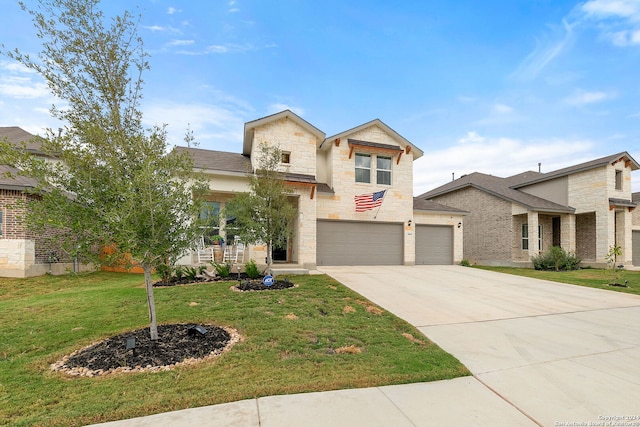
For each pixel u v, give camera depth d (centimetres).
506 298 891
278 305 710
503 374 411
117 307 688
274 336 521
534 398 347
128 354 439
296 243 1371
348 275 1188
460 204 2264
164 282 968
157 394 334
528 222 1789
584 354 487
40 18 450
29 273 1050
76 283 1030
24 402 320
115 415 295
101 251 453
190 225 490
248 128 1339
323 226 1524
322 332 551
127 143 469
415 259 1733
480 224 2081
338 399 333
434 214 1764
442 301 825
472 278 1237
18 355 446
